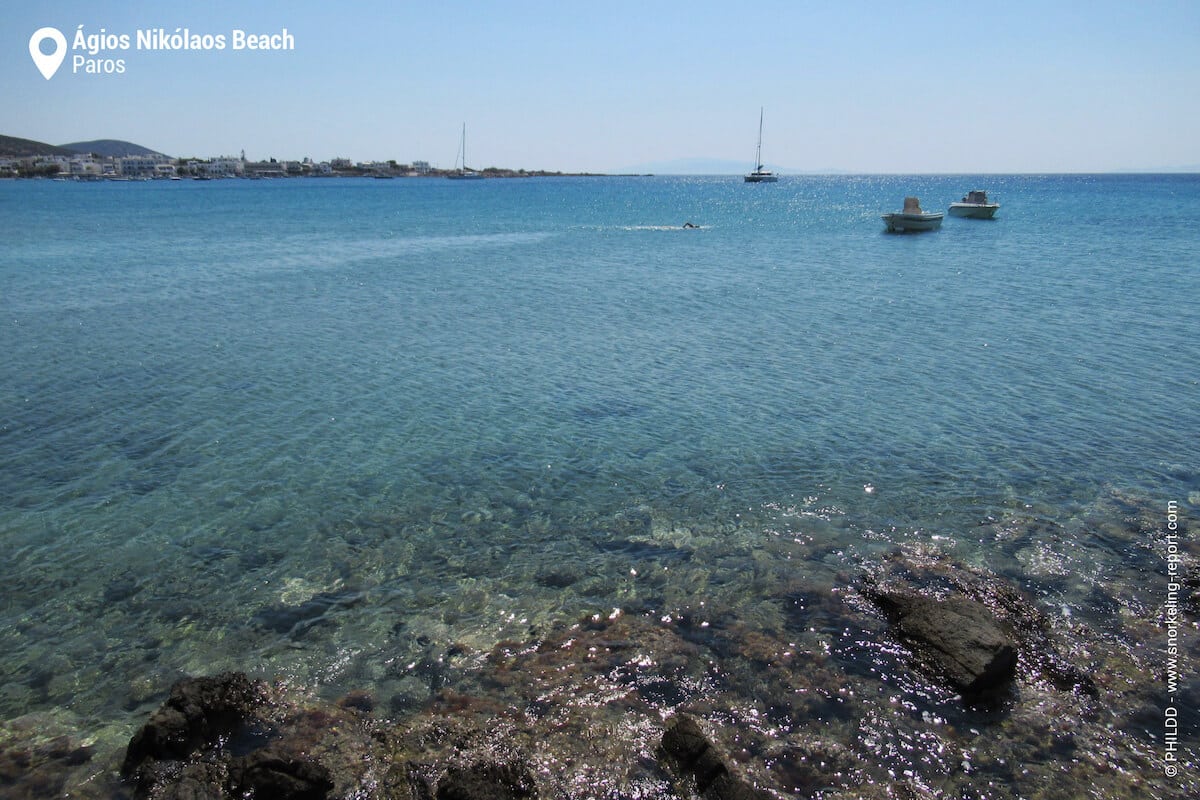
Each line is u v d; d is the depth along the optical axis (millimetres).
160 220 71125
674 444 15273
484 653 8891
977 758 7281
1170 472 13789
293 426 16188
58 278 35188
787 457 14602
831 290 34031
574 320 27359
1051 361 21234
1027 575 10508
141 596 10094
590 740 7434
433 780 6910
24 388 18453
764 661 8664
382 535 11727
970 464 14211
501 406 17578
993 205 71375
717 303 30891
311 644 9094
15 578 10469
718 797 6688
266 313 28031
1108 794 6867
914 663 8570
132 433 15664
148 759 7133
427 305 30141
